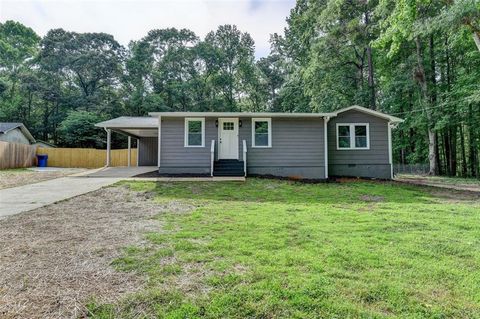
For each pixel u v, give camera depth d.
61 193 7.76
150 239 3.80
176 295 2.34
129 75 35.47
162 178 10.73
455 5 9.96
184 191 8.31
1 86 30.94
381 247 3.54
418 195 8.41
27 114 33.09
